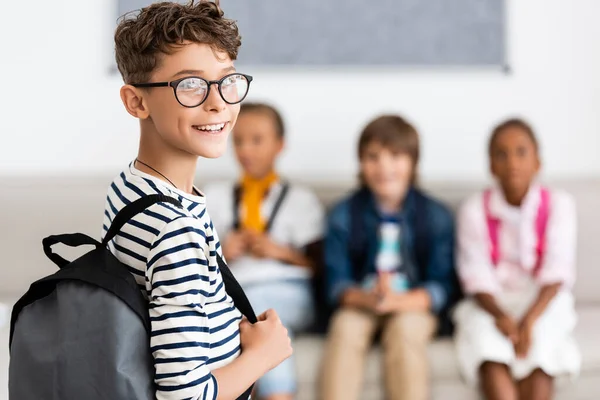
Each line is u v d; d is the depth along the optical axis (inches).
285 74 91.9
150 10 33.2
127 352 30.1
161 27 32.2
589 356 73.4
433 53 93.0
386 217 81.7
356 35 92.3
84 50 90.5
